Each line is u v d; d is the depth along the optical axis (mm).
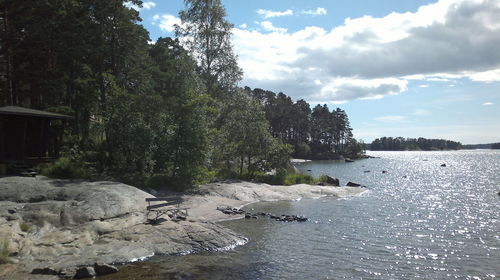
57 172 21891
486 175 64312
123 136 25781
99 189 16812
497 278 11266
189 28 38375
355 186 38562
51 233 12625
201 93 32781
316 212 22328
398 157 168500
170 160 25734
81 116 34156
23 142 22391
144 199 17219
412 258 13234
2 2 27391
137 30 33500
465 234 17266
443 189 40250
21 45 28516
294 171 44781
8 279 9516
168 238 13422
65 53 29172
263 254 13148
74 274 10109
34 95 30594
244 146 35719
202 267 11414
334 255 13336
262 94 119750
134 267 11055
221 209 20703
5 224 12219
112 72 34438
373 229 17922
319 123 140375
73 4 30344
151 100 27438
